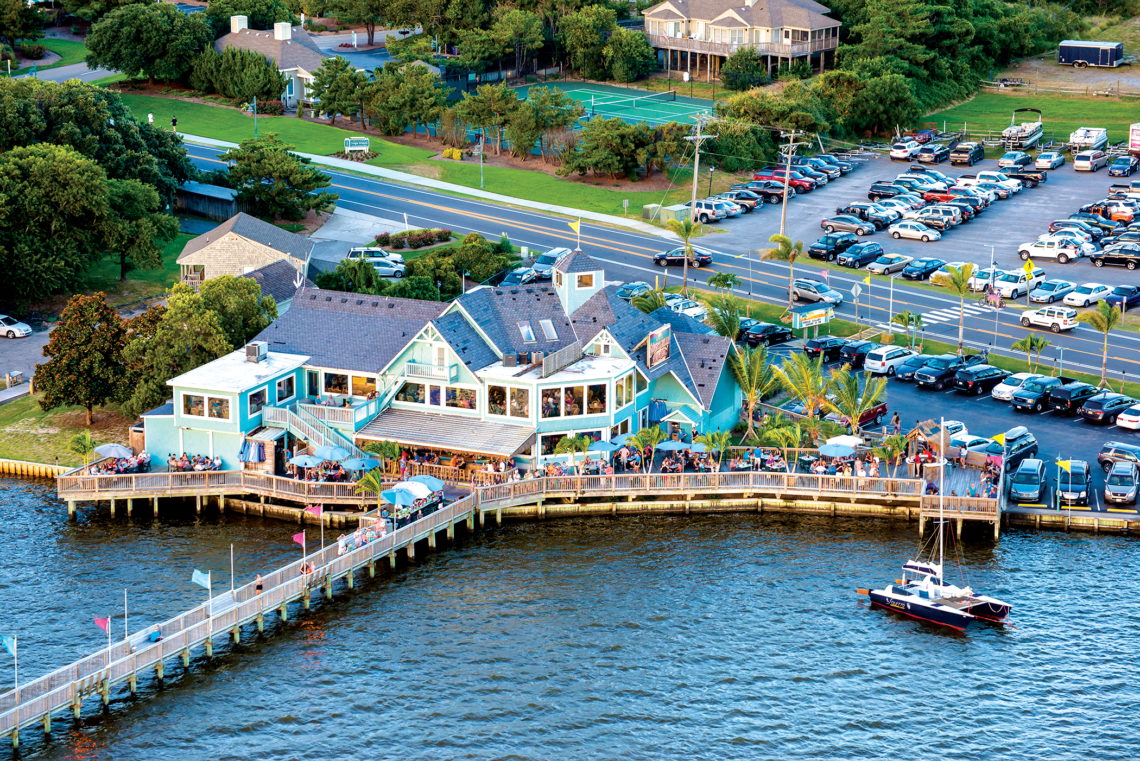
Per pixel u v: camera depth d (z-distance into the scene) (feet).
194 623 273.13
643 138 604.08
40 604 290.97
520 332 353.72
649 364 351.87
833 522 330.75
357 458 331.77
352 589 300.61
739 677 267.80
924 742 248.73
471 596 297.12
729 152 622.54
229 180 540.52
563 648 277.23
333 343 358.23
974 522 324.60
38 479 353.92
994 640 279.28
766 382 358.84
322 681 266.57
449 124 642.63
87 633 279.90
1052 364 408.26
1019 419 370.12
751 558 312.50
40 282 442.09
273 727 252.62
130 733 250.78
